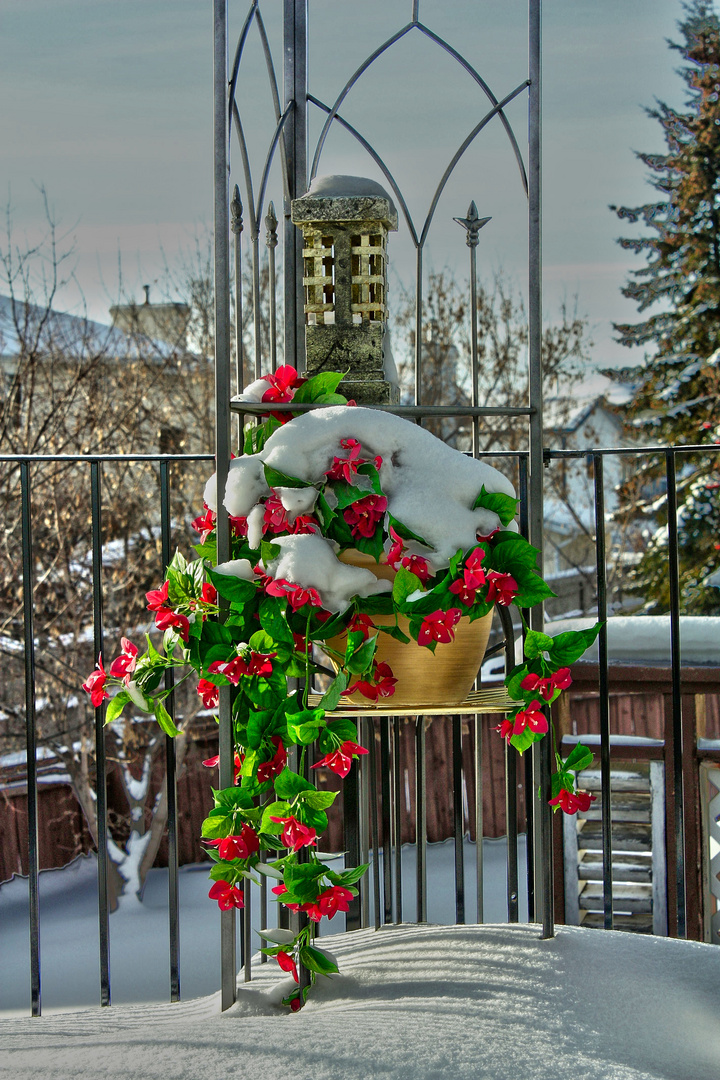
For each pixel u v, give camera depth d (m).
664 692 3.27
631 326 14.04
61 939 6.25
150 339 10.64
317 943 1.96
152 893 7.16
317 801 1.49
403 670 1.63
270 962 1.96
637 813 3.31
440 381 12.33
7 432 8.71
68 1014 1.86
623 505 12.83
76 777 7.50
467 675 1.67
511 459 12.31
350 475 1.56
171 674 2.06
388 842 2.10
